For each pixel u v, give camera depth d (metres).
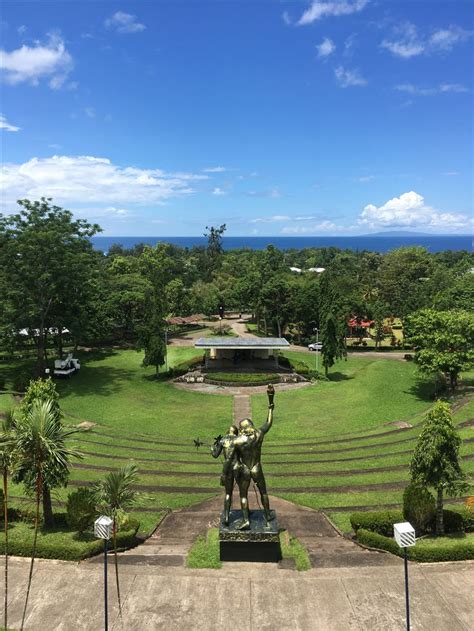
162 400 49.28
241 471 16.55
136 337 84.38
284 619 13.59
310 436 37.50
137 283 86.44
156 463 29.31
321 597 14.49
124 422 40.91
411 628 13.21
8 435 14.60
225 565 16.20
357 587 14.95
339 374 61.75
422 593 14.64
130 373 60.16
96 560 16.67
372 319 89.81
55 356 66.50
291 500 22.52
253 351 68.50
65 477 18.70
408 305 81.56
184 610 13.98
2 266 48.81
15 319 49.50
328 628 13.23
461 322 45.97
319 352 76.69
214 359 67.25
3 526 19.39
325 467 28.14
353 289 101.75
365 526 18.31
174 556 16.91
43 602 14.40
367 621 13.48
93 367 62.75
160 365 57.94
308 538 18.69
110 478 14.34
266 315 89.12
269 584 15.12
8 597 14.62
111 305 77.25
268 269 119.19
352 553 17.02
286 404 47.88
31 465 15.62
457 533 18.52
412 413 42.97
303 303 82.44
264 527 16.61
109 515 14.16
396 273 118.88
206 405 47.91
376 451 31.52
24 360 64.00
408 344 52.66
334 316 58.75
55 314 53.97
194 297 107.69
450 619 13.54
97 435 36.56
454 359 44.75
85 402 46.34
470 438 31.20
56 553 16.67
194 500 22.80
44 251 48.34
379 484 24.52
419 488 18.27
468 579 15.30
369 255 175.12
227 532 16.34
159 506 22.14
